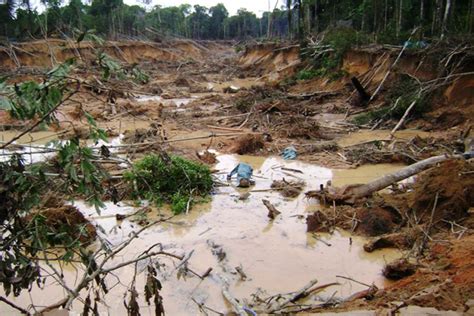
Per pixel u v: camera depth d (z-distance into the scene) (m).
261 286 6.23
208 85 33.59
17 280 2.79
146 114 18.92
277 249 7.39
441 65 17.30
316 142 14.36
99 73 3.00
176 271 6.60
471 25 19.98
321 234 7.91
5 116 12.29
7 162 2.88
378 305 5.31
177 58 54.12
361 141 14.41
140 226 8.23
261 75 38.84
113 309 5.56
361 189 9.02
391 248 7.29
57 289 5.93
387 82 20.06
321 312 5.37
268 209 8.76
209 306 5.76
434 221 7.68
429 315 4.64
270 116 17.75
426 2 27.33
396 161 12.02
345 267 6.77
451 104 16.20
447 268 6.11
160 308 3.14
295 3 41.59
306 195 9.52
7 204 2.85
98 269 2.96
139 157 12.24
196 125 17.00
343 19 36.47
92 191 3.17
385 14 28.48
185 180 9.86
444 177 8.03
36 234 2.98
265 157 12.98
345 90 22.72
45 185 3.18
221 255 7.13
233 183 10.69
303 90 26.12
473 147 11.80
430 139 13.38
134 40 51.47
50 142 3.04
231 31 88.19
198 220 8.60
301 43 32.75
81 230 3.53
